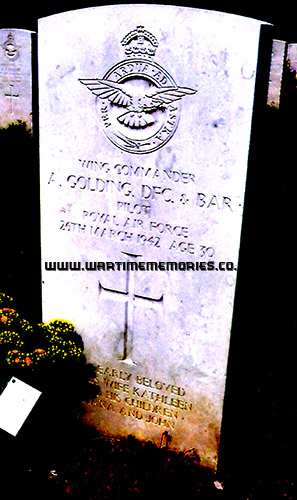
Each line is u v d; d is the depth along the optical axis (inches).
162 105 33.8
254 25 30.4
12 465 36.9
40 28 36.1
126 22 33.4
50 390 38.5
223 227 34.3
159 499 34.3
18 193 62.6
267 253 58.3
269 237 59.6
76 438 40.9
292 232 59.9
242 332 39.1
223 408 37.5
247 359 43.4
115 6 33.4
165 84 33.3
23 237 59.5
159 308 37.9
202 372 37.7
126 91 34.6
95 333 40.8
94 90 35.6
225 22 30.9
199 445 39.3
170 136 34.2
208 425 38.5
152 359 39.1
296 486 36.1
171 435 40.1
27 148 60.2
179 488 35.0
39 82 37.4
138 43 33.4
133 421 41.3
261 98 32.4
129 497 34.4
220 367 36.9
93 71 35.3
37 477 36.1
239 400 41.5
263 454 38.7
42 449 38.6
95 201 38.1
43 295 42.3
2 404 36.4
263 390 44.6
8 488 35.1
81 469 36.8
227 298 35.4
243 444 39.6
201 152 33.6
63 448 39.2
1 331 38.8
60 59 36.2
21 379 37.2
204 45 31.7
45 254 41.1
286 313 52.9
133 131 35.2
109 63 34.7
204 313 36.5
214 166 33.5
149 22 32.7
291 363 47.6
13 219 61.1
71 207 39.1
